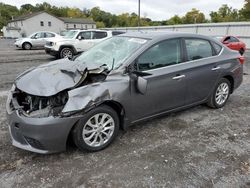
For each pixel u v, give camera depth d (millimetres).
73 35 12578
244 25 24750
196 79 4109
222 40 15031
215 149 3342
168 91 3742
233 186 2611
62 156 3072
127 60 3357
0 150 3156
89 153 3156
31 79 3154
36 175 2705
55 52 11914
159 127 3955
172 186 2586
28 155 3070
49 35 20172
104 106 3127
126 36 4086
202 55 4297
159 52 3654
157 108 3715
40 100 2887
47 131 2736
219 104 4824
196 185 2611
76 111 2828
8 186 2525
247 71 9359
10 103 3127
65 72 3184
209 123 4184
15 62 11172
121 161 3002
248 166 2967
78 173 2756
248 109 4930
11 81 6996
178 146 3393
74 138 2998
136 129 3854
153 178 2703
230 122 4258
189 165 2959
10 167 2828
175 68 3785
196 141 3553
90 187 2545
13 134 2980
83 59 3982
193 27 30234
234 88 5008
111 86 3096
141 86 3250
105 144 3250
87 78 3066
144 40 3691
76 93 2855
